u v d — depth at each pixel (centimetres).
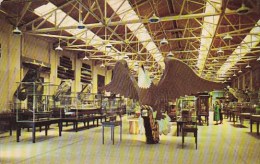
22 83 1013
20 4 1087
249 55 2095
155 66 2570
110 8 1229
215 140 884
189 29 1505
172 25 1678
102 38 1689
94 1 1104
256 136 987
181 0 1305
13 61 1198
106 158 612
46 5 1189
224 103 2177
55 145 776
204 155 646
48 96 1196
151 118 796
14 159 597
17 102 1083
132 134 1017
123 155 644
